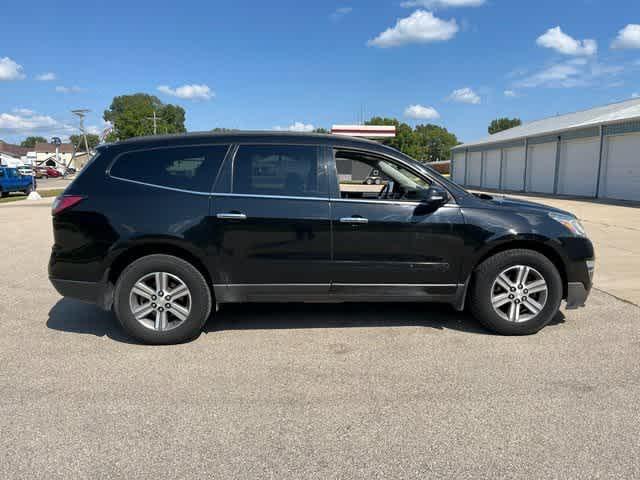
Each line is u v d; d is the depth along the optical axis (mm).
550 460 2619
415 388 3455
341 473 2523
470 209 4387
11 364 3881
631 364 3842
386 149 4508
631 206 17125
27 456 2664
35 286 6422
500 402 3244
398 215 4305
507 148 30312
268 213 4227
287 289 4348
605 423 2982
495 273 4387
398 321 4902
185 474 2518
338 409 3170
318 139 4438
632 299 5641
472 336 4477
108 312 5281
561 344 4270
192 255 4312
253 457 2662
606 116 22984
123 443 2789
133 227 4160
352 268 4320
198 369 3789
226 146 4355
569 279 4457
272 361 3938
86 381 3578
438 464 2592
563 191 24141
